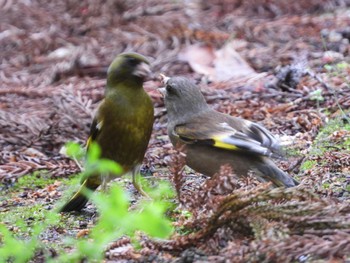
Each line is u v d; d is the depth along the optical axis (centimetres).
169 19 1947
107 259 837
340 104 1366
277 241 766
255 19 1962
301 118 1320
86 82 1702
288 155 1128
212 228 824
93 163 797
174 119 1090
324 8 1995
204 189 870
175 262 813
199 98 1090
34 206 1116
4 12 2055
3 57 1886
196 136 1045
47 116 1510
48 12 2045
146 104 1102
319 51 1723
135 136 1098
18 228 1001
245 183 956
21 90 1634
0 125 1431
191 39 1838
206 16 1978
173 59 1745
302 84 1489
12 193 1212
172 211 956
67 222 1025
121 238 888
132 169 1116
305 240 769
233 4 2030
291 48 1756
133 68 1084
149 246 837
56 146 1393
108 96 1097
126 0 2025
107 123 1095
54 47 1900
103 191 1083
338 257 761
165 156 1263
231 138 1016
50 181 1254
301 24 1878
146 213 693
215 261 782
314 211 809
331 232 790
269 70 1666
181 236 840
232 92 1536
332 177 1059
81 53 1819
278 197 821
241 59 1664
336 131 1227
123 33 1911
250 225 809
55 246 916
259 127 1022
